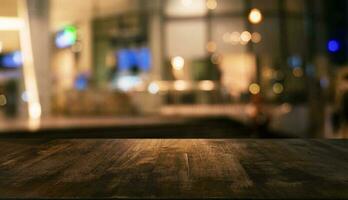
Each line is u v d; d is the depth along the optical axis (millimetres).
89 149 4352
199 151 4191
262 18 20797
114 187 2711
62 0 20969
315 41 21688
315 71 20328
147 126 12727
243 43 20656
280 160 3678
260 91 20266
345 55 21562
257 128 13695
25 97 20703
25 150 4305
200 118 15078
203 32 20500
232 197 2426
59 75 20984
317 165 3443
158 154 4027
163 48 20531
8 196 2527
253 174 3090
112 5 21047
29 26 20922
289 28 21219
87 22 21203
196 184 2771
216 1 20547
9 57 21203
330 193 2514
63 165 3506
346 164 3484
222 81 20188
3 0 20688
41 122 14492
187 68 20469
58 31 21031
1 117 18188
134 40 20875
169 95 19078
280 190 2592
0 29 20875
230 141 4953
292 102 20328
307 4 21688
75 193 2576
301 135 16859
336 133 13156
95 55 21250
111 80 21047
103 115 17781
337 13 22094
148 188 2668
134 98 18141
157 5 20531
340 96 13102
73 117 16844
